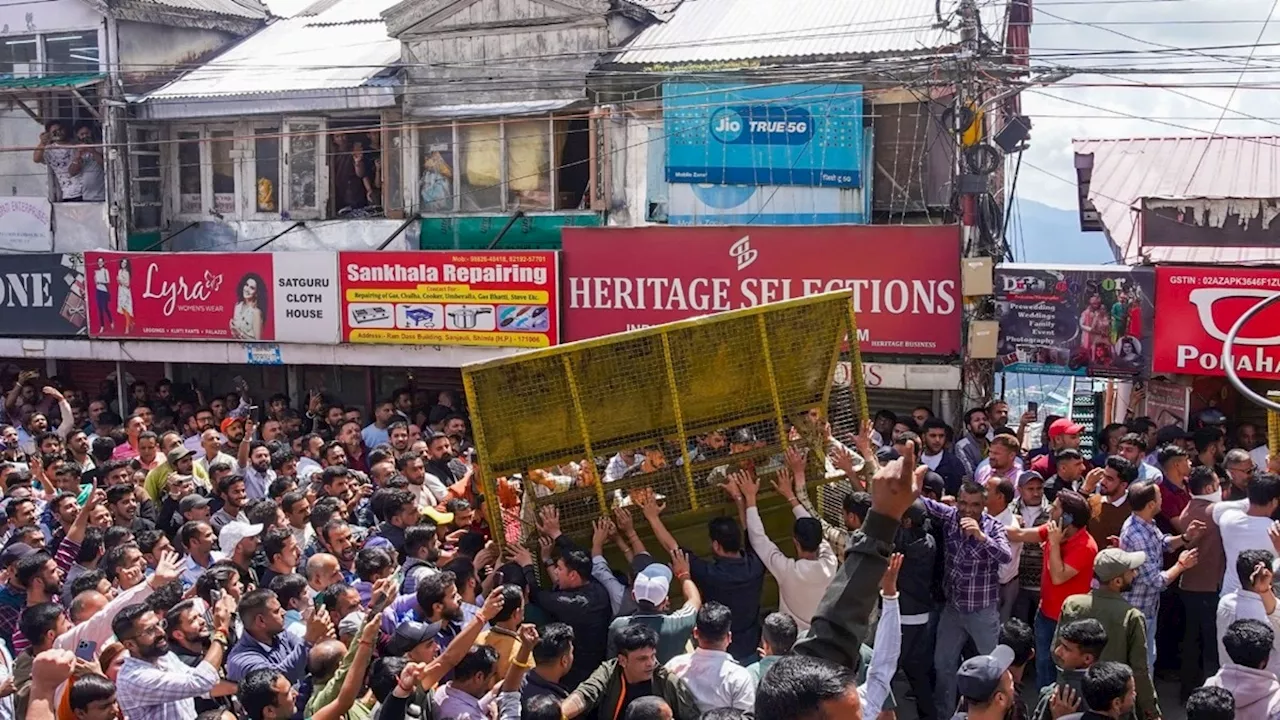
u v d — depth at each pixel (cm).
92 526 911
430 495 1084
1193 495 923
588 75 1512
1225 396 1286
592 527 833
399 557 911
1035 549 930
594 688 621
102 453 1222
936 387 1271
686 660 639
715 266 1360
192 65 1895
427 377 1745
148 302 1717
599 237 1416
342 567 872
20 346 1819
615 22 1554
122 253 1727
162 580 723
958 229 1254
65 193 1864
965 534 827
